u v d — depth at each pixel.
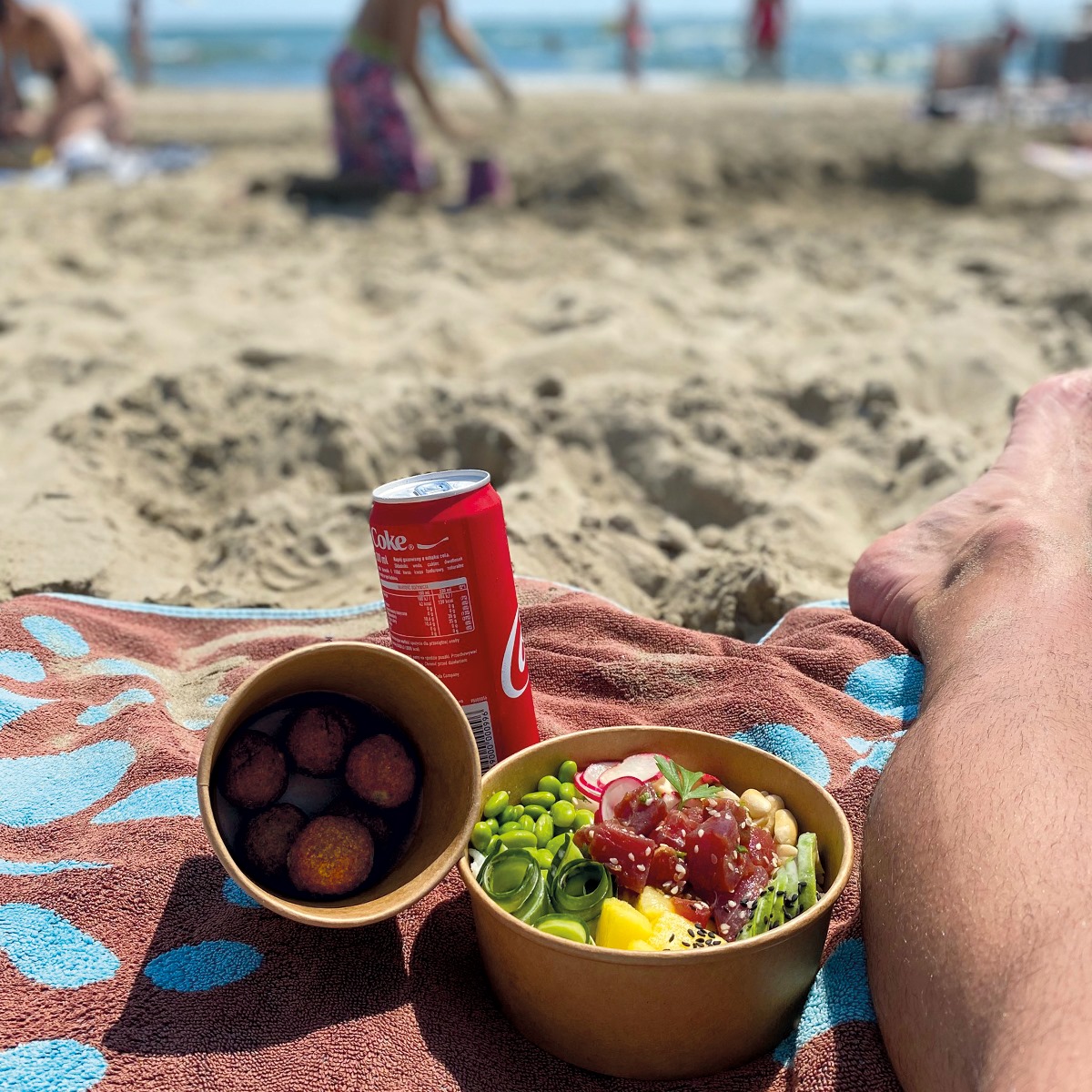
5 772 0.61
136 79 6.71
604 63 12.87
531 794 0.53
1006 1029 0.38
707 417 1.16
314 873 0.48
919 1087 0.41
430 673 0.50
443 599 0.55
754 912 0.46
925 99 4.40
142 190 2.38
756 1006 0.45
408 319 1.53
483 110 4.55
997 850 0.43
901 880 0.45
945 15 42.56
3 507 0.94
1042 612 0.58
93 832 0.56
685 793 0.52
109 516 0.97
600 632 0.75
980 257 1.80
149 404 1.13
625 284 1.67
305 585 0.91
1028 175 2.69
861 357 1.31
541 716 0.66
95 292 1.60
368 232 2.09
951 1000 0.40
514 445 1.12
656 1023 0.44
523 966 0.45
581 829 0.48
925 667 0.65
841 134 3.34
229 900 0.52
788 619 0.79
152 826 0.56
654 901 0.46
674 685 0.69
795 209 2.47
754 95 6.39
